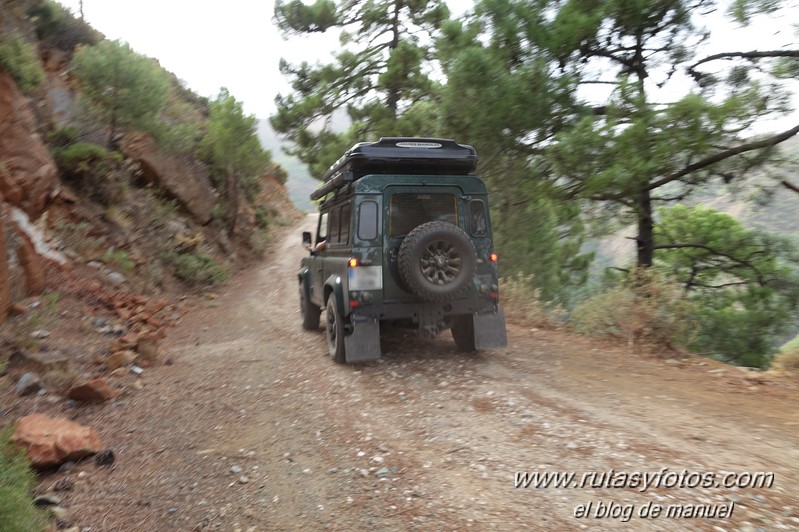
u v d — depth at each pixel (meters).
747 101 9.46
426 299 6.68
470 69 11.79
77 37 22.17
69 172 14.57
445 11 23.42
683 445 4.14
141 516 3.47
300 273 10.67
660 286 8.20
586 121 10.09
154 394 6.26
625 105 10.31
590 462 3.89
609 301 8.60
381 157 7.02
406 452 4.28
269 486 3.82
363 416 5.23
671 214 21.05
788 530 2.89
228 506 3.55
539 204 13.15
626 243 17.45
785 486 3.40
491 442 4.38
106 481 4.02
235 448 4.60
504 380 6.25
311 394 6.07
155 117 19.31
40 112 15.02
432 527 3.10
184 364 7.79
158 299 14.03
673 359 7.32
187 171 22.73
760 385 6.00
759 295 17.14
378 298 6.93
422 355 7.64
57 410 5.55
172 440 4.85
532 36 11.50
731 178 11.34
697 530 2.93
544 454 4.07
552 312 10.24
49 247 10.94
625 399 5.47
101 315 10.05
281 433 4.90
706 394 5.64
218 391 6.36
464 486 3.62
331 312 7.64
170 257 16.91
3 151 9.78
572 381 6.20
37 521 3.27
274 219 39.28
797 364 6.61
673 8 11.19
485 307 7.35
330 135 25.34
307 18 24.94
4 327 7.30
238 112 24.20
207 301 15.38
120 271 13.53
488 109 11.91
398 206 7.07
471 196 7.31
